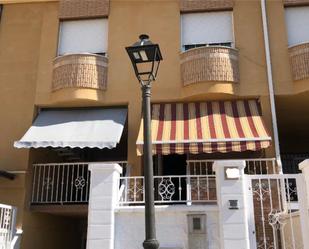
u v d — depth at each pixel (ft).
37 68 51.16
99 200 28.96
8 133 48.96
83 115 48.21
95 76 48.34
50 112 49.62
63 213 49.06
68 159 55.06
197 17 50.47
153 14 50.80
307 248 26.35
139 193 43.73
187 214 28.96
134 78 48.78
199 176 35.88
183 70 47.60
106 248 27.94
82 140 42.45
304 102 48.08
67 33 52.13
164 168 51.24
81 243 61.31
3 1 53.93
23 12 53.98
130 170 45.06
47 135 44.06
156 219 29.14
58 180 48.14
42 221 49.08
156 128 43.09
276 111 51.03
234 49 47.52
